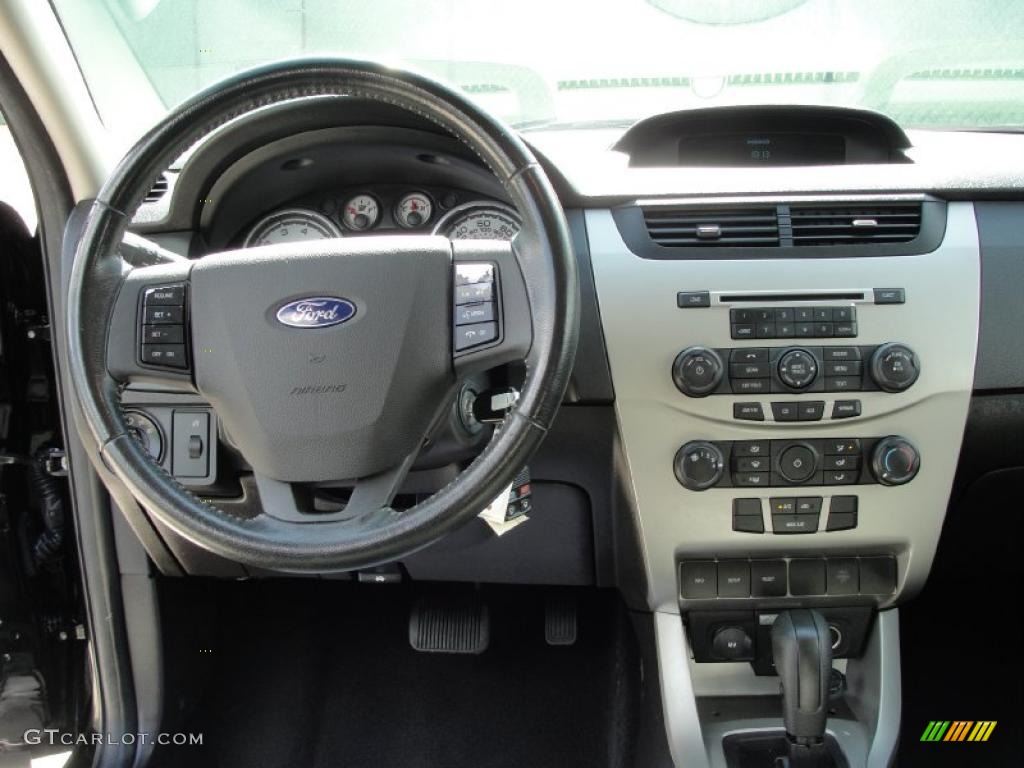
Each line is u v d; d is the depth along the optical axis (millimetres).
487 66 1831
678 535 1321
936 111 1773
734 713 1475
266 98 971
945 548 1446
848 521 1301
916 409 1267
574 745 1769
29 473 1494
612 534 1445
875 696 1407
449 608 1849
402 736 1797
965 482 1343
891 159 1524
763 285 1261
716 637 1427
